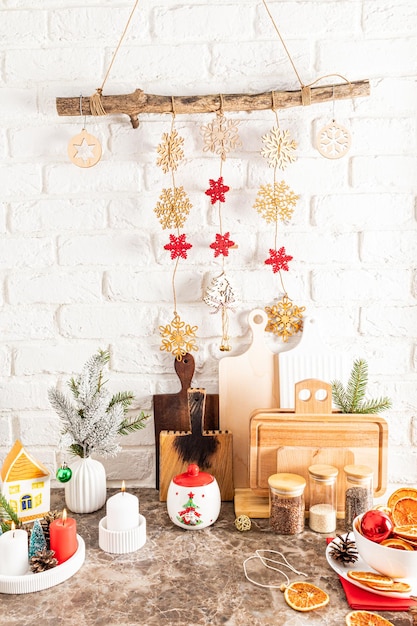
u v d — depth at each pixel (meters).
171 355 1.54
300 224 1.50
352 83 1.41
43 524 1.27
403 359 1.53
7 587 1.12
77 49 1.47
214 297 1.49
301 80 1.47
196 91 1.48
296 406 1.42
